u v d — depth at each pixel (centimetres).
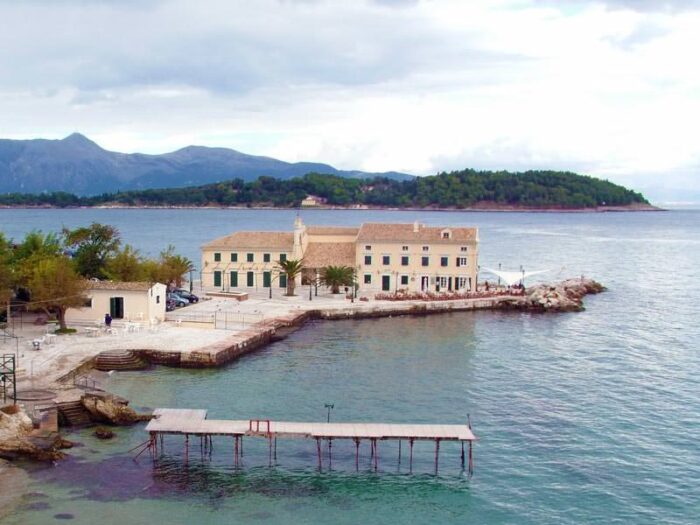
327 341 9175
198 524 4378
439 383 7275
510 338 9562
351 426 5350
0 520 4334
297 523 4422
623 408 6550
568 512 4619
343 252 12962
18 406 5575
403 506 4659
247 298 11562
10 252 10256
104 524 4338
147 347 7869
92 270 10956
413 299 11719
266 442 5662
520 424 6097
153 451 5309
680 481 5050
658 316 11575
